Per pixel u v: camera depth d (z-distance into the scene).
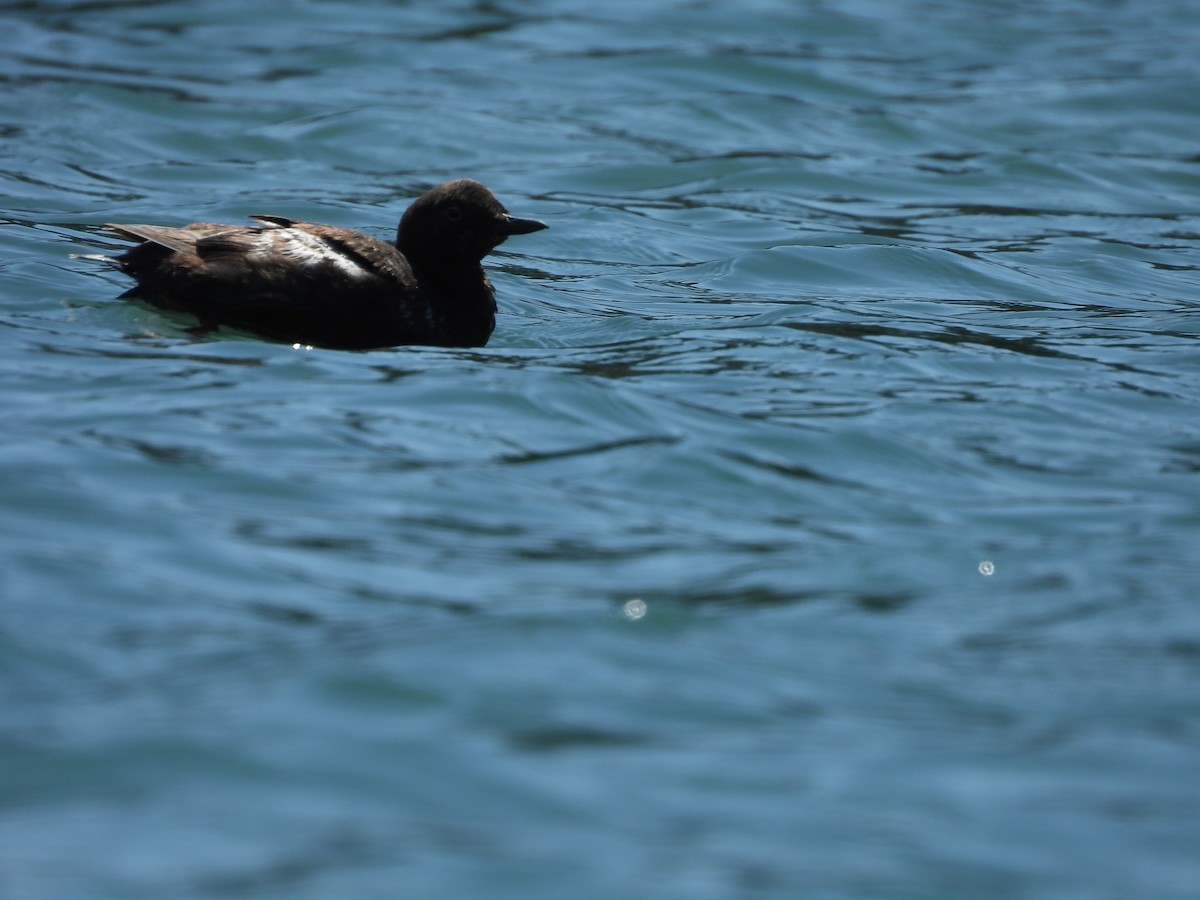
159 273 15.56
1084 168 25.77
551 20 32.84
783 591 10.44
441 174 23.98
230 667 9.07
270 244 15.45
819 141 26.58
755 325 17.20
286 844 7.51
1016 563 10.98
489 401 13.71
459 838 7.62
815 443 13.21
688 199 23.47
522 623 9.76
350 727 8.52
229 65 28.92
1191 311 18.61
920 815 7.95
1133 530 11.61
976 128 27.55
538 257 20.25
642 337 16.56
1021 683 9.31
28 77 27.06
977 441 13.53
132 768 8.04
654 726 8.71
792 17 33.62
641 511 11.71
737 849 7.62
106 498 11.19
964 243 21.78
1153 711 8.99
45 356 14.38
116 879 7.18
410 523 11.20
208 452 12.20
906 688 9.25
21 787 7.88
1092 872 7.52
